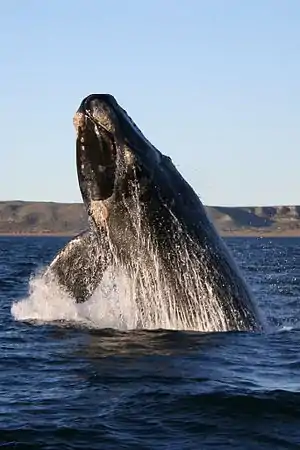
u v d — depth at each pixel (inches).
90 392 1766.7
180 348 2281.0
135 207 2534.5
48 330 2664.9
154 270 2625.5
